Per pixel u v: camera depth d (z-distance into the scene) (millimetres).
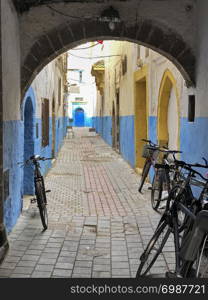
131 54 14336
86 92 59156
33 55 7383
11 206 6535
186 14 7355
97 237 6410
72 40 7438
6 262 5238
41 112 11109
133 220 7438
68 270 5008
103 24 7387
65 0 7316
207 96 6414
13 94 6602
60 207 8547
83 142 28531
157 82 10156
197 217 3398
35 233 6527
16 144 6910
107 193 10141
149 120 11281
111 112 23422
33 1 7254
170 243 5812
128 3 7418
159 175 7945
